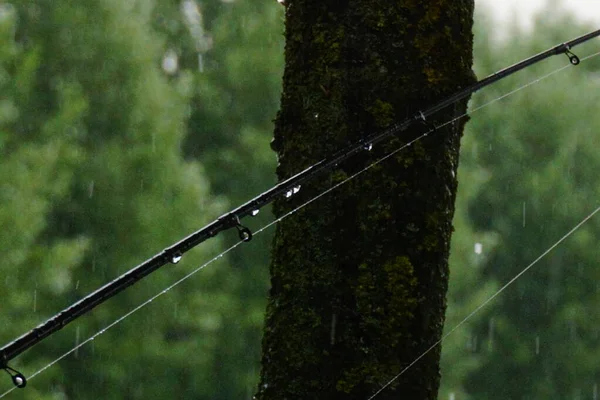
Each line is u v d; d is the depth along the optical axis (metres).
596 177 36.88
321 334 2.45
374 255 2.47
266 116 32.69
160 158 24.67
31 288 18.25
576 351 34.56
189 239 2.31
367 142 2.45
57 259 18.58
